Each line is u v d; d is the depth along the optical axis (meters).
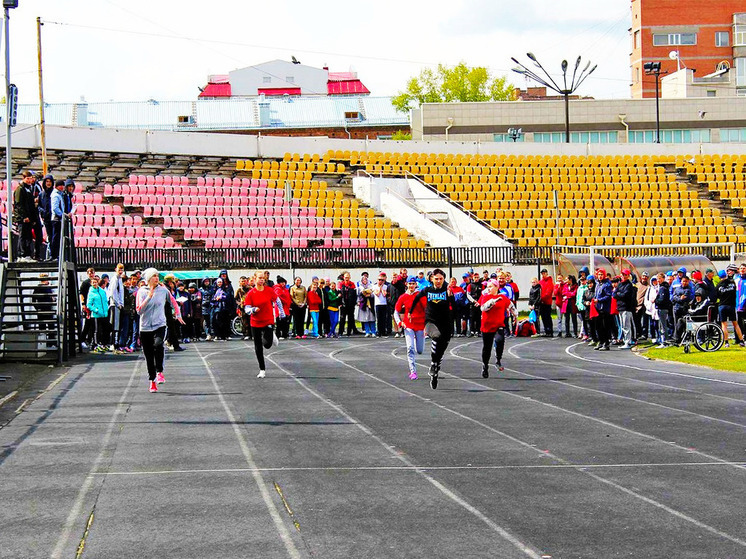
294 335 33.12
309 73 107.81
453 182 55.31
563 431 12.25
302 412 14.02
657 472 9.71
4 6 25.05
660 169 59.41
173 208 45.91
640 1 100.06
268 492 8.86
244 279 32.00
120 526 7.70
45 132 46.81
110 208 44.50
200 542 7.22
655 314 27.47
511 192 54.69
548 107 74.69
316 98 96.25
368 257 42.84
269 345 19.05
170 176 48.84
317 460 10.37
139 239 42.59
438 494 8.77
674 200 55.56
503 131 74.62
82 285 26.73
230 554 6.91
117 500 8.59
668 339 28.20
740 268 26.12
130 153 50.19
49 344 23.67
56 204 24.20
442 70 96.94
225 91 106.75
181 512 8.13
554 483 9.21
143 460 10.42
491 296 19.00
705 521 7.79
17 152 47.16
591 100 75.00
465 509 8.20
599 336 27.16
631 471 9.77
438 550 6.98
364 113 95.81
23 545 7.19
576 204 54.47
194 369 20.94
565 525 7.67
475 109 74.44
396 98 96.19
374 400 15.38
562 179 57.12
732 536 7.34
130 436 12.00
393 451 10.88
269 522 7.79
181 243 44.25
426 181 54.84
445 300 16.92
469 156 58.66
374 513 8.07
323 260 41.94
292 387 17.27
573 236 51.19
